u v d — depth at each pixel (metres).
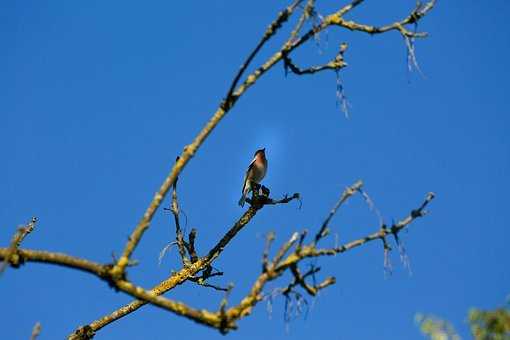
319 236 10.70
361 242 10.73
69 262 10.79
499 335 7.97
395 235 10.75
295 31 11.73
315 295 10.59
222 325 10.63
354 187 10.70
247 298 10.64
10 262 10.55
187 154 11.51
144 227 11.06
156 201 11.20
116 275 10.77
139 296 10.76
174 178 11.38
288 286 10.61
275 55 11.77
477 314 8.12
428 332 8.02
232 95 11.67
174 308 10.76
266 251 10.66
